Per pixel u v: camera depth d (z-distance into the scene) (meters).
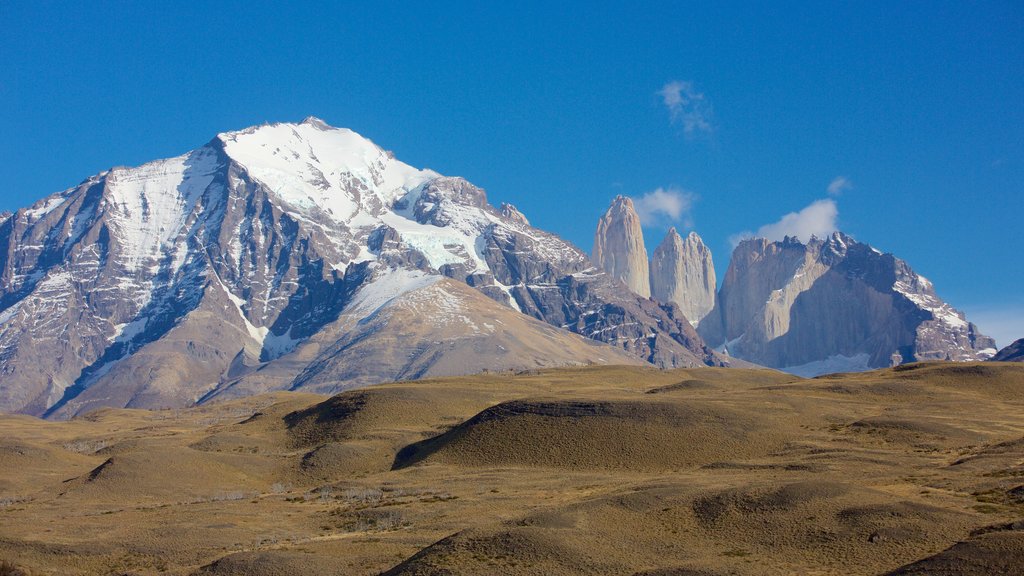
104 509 175.75
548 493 160.25
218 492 197.00
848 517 112.31
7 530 149.88
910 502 115.12
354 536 135.12
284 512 162.75
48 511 173.25
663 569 101.25
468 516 142.50
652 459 192.50
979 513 113.44
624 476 178.88
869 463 166.25
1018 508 115.00
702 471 173.62
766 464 172.50
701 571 99.94
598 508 126.12
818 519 113.31
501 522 123.19
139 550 134.25
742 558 105.62
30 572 125.00
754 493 124.12
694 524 118.56
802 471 160.88
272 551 123.12
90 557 132.38
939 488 132.50
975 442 187.88
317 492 186.00
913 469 157.12
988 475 141.00
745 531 113.88
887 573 95.31
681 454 193.88
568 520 120.50
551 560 105.81
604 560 106.50
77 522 156.88
